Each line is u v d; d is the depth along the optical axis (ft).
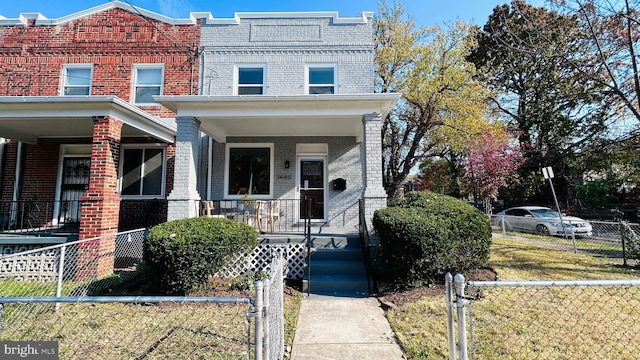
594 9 30.37
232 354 10.44
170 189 29.58
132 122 23.47
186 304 15.23
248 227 19.03
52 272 20.57
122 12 32.07
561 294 15.33
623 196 53.42
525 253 24.91
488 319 12.82
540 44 36.50
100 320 13.33
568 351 10.58
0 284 18.63
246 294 16.47
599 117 52.44
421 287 16.88
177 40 31.71
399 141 63.46
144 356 10.36
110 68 31.45
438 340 11.60
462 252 17.30
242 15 31.91
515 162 54.70
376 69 55.67
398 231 16.83
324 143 30.96
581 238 32.63
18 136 28.32
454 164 73.36
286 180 30.55
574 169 56.49
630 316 13.16
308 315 14.44
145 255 16.31
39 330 12.32
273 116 23.32
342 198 30.25
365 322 13.61
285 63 31.35
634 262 22.41
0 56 31.45
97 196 20.30
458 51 47.11
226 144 30.86
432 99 47.96
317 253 20.98
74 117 21.56
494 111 65.82
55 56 31.53
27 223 27.17
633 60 28.94
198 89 31.14
